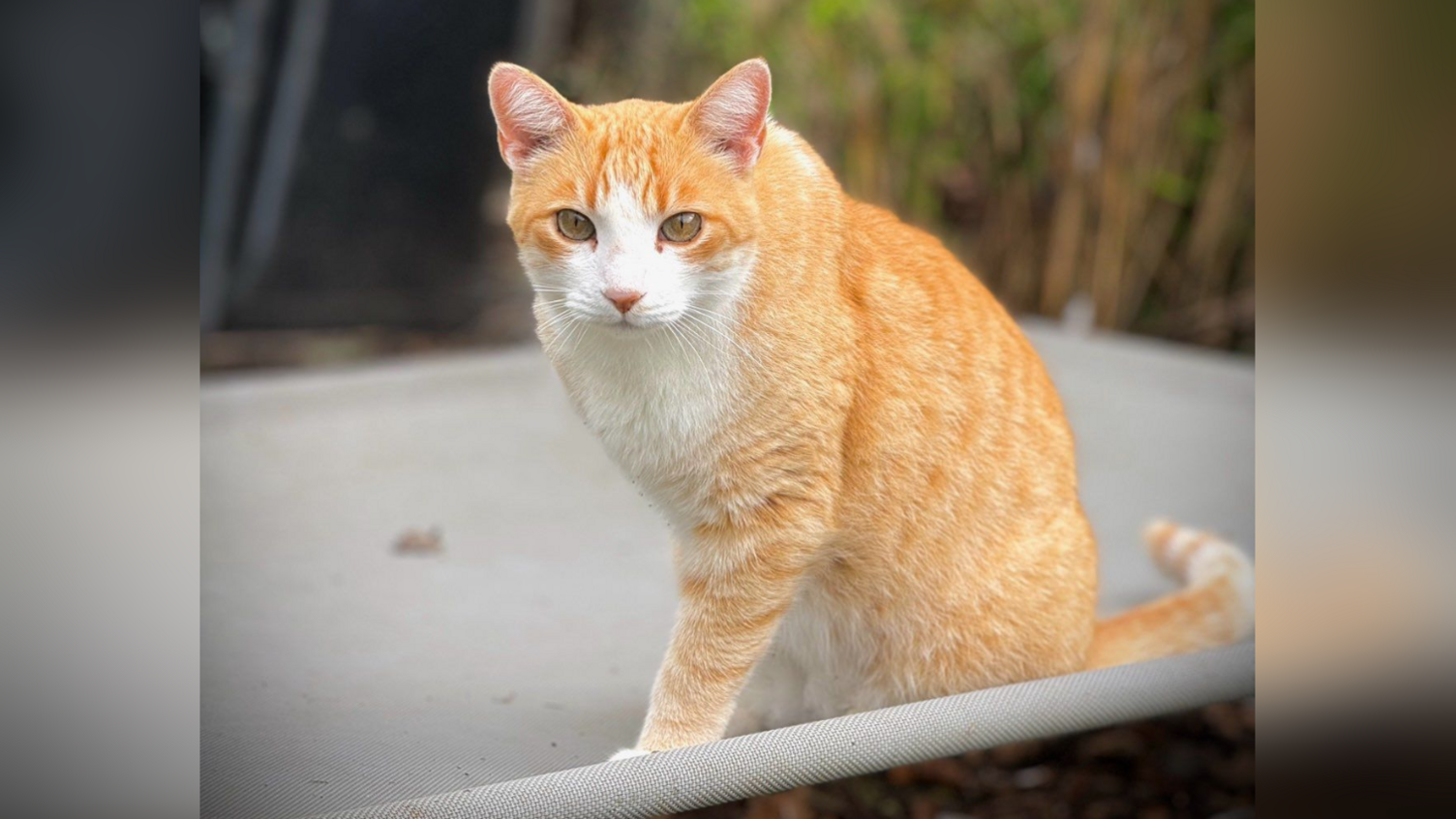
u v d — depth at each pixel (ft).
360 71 18.85
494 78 6.92
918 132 18.11
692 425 6.88
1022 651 7.77
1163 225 18.51
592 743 7.47
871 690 7.96
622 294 6.57
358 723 7.66
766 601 7.18
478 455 13.65
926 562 7.54
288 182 18.75
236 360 17.92
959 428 7.44
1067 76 17.90
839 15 17.03
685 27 19.45
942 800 10.29
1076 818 10.09
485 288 20.25
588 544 11.44
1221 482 13.05
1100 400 15.48
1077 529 8.01
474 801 6.01
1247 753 10.98
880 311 7.32
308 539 11.26
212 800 6.43
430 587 10.34
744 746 6.44
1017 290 19.13
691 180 6.72
